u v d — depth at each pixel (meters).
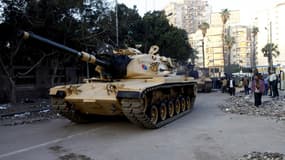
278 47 72.50
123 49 11.99
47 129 10.18
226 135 8.44
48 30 17.52
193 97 14.49
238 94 23.06
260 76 14.56
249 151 6.73
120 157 6.58
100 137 8.68
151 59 11.98
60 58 21.80
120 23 26.55
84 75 27.69
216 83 33.00
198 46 75.25
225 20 61.62
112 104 9.11
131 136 8.69
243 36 84.25
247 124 10.05
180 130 9.38
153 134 8.86
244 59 84.25
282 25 71.94
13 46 18.06
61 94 9.91
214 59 76.56
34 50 19.14
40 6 16.31
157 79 10.20
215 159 6.24
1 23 16.28
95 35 20.52
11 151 7.32
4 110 15.24
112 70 10.83
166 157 6.48
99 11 20.64
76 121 10.99
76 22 18.92
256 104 14.49
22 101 20.11
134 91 8.50
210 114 12.85
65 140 8.41
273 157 6.11
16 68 21.03
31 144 8.01
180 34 38.91
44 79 23.28
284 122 10.30
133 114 8.82
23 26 16.61
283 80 23.95
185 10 73.06
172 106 11.66
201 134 8.68
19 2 16.03
